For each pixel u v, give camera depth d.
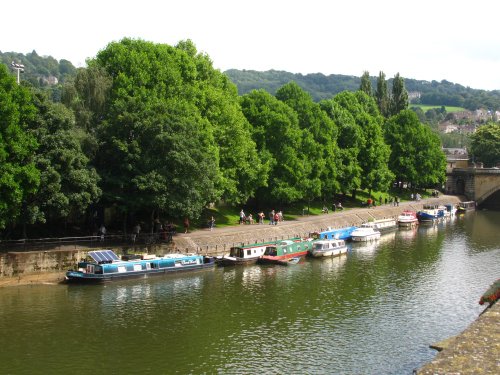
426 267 79.31
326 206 130.50
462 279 71.62
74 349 45.12
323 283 68.75
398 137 165.00
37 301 57.25
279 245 83.12
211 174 79.12
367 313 56.41
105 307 56.09
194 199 75.69
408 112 170.12
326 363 43.62
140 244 74.19
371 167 143.25
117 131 73.38
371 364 43.53
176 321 52.59
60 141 64.69
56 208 63.56
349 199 146.25
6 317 52.03
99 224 80.81
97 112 77.44
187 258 73.25
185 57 90.31
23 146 60.69
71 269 66.81
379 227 117.44
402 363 43.78
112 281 65.50
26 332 48.41
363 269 77.75
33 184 60.75
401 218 128.25
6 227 69.88
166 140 73.06
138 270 67.81
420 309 57.94
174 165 73.25
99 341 46.97
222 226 95.38
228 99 98.88
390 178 146.62
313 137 121.44
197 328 50.84
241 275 72.62
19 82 69.12
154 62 83.62
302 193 111.38
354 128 137.12
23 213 62.50
